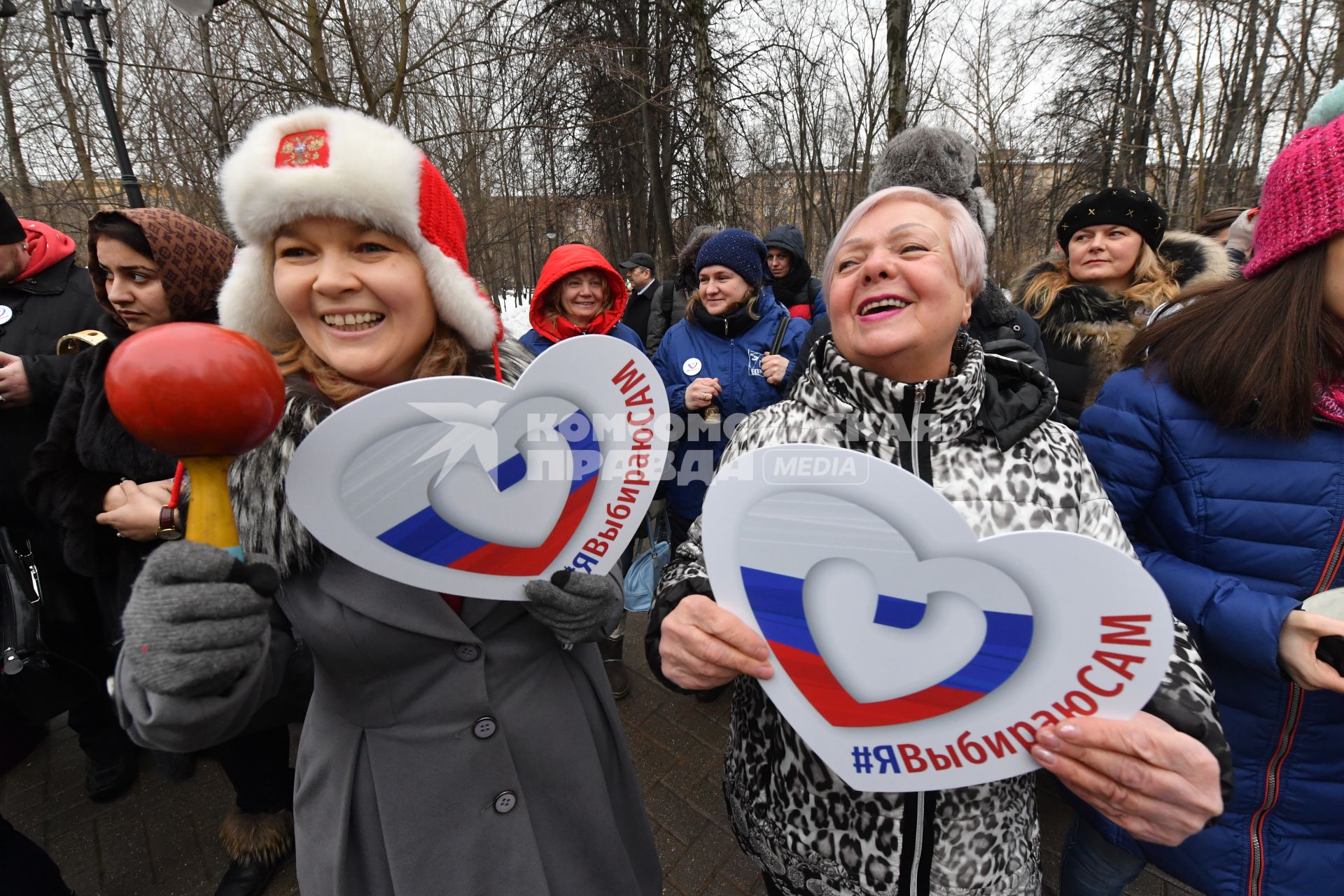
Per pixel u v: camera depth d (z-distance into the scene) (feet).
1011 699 3.00
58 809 7.32
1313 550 3.54
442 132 28.53
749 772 4.05
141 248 5.24
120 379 2.01
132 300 5.36
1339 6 25.85
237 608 2.28
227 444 2.17
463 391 2.94
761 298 8.49
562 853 3.66
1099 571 2.76
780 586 3.19
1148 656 2.75
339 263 2.87
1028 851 3.63
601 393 3.30
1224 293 3.86
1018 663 2.95
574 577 3.34
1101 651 2.82
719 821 7.08
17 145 29.04
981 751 3.09
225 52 20.30
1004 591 2.90
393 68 21.63
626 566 10.22
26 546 6.10
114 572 5.35
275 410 2.25
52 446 5.13
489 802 3.35
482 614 3.38
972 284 3.44
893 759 3.22
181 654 2.19
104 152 28.43
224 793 7.50
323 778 3.32
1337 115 3.38
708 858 6.66
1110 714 2.86
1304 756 3.73
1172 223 38.70
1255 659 3.51
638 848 4.27
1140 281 7.95
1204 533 3.83
